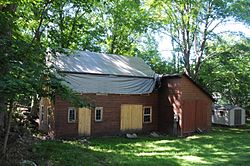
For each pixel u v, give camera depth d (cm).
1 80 886
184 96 2544
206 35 3256
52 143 1661
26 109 2659
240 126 3547
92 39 3584
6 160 1089
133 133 2533
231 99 4419
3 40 1015
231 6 3017
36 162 1166
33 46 1081
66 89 1119
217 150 1825
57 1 2011
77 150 1556
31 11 1992
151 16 3306
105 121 2402
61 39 2866
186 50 3412
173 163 1430
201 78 3806
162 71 4219
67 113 2238
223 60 3556
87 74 2325
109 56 2722
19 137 1385
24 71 952
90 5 2509
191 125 2589
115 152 1683
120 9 3397
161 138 2352
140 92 2562
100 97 2380
